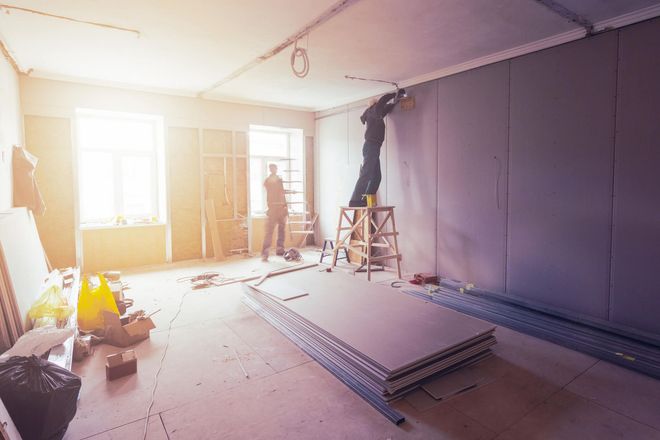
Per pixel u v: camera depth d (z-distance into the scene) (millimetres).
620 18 3271
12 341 2645
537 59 3914
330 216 7387
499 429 2113
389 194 5824
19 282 3227
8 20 3408
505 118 4234
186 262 6441
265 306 3844
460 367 2740
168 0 3025
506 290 4336
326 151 7406
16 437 1650
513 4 3062
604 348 3010
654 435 2061
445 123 4910
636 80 3229
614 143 3389
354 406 2342
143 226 6195
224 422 2191
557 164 3801
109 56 4438
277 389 2531
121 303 3779
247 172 7070
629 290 3346
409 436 2062
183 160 6422
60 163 5414
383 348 2578
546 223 3920
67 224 5520
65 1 3043
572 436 2053
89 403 2371
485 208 4496
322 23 3451
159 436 2072
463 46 4043
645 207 3227
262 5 3088
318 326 2969
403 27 3525
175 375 2711
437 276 5094
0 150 3721
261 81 5527
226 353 3051
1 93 3920
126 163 6324
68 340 2809
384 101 5445
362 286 4008
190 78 5414
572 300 3738
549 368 2781
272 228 6641
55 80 5289
